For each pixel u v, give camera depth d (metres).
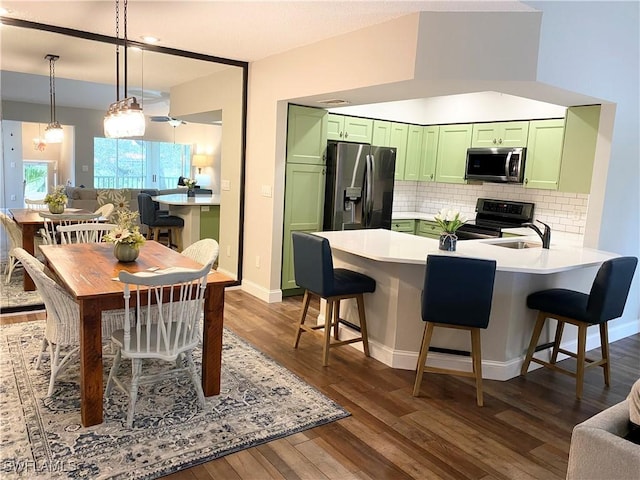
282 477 2.21
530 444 2.59
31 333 3.77
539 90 3.52
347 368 3.46
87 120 9.33
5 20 3.80
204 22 3.67
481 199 5.96
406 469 2.32
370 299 3.69
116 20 3.47
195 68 5.46
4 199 7.14
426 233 6.28
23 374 3.07
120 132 2.88
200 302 2.65
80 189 7.52
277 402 2.90
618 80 3.90
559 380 3.44
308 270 3.50
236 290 5.45
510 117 5.34
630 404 1.63
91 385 2.49
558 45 3.32
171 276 2.41
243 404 2.85
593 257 3.51
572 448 1.58
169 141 10.50
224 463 2.29
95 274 2.77
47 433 2.44
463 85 3.42
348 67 3.78
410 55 3.27
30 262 2.71
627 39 3.91
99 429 2.50
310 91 4.21
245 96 5.16
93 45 4.57
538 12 3.14
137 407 2.74
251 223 5.26
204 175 10.84
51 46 4.66
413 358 3.49
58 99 8.44
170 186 10.64
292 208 5.08
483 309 2.88
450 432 2.68
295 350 3.75
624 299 3.24
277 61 4.63
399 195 6.73
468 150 5.77
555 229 5.30
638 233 4.50
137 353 2.48
